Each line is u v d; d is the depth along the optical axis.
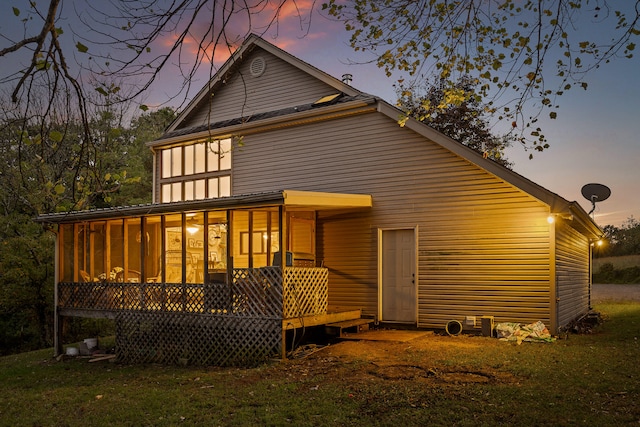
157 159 18.75
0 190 18.55
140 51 3.96
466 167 12.69
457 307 12.64
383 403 7.20
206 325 11.81
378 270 13.79
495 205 12.30
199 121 18.34
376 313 13.77
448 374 8.55
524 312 11.87
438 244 12.97
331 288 14.53
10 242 20.88
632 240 47.66
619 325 14.71
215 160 17.27
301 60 15.77
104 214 13.42
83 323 22.45
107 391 9.09
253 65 17.02
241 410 7.30
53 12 3.18
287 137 15.79
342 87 14.97
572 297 14.64
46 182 5.52
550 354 9.80
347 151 14.59
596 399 7.01
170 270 17.81
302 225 15.15
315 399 7.55
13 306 21.47
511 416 6.50
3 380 11.16
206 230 12.16
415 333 12.41
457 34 6.92
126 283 13.35
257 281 11.15
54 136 3.73
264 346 10.87
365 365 9.41
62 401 8.60
